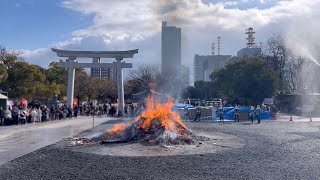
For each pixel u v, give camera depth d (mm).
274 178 13367
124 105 68500
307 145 23359
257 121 48344
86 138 26844
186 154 19547
